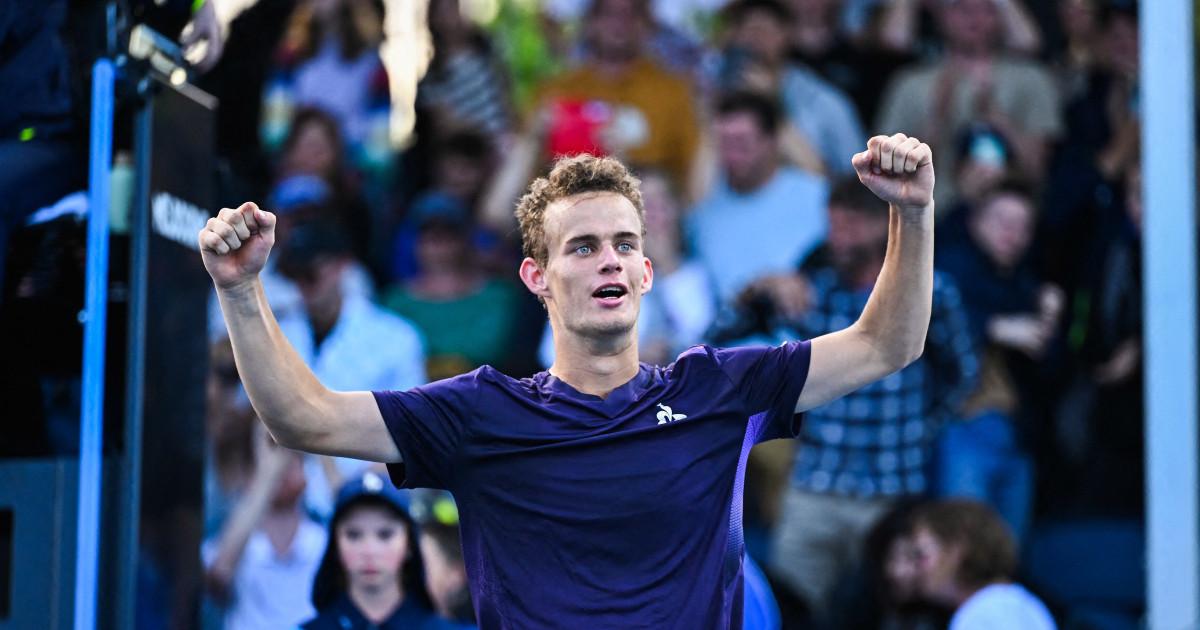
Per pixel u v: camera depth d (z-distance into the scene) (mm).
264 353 10641
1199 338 17375
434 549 18688
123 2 13242
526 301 26859
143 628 12992
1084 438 25266
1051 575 24250
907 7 29016
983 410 24469
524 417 10914
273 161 28484
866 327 11406
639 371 11242
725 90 28359
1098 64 27312
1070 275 25938
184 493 13883
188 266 14109
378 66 30109
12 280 13461
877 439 23828
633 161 28125
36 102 13602
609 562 10555
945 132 27484
